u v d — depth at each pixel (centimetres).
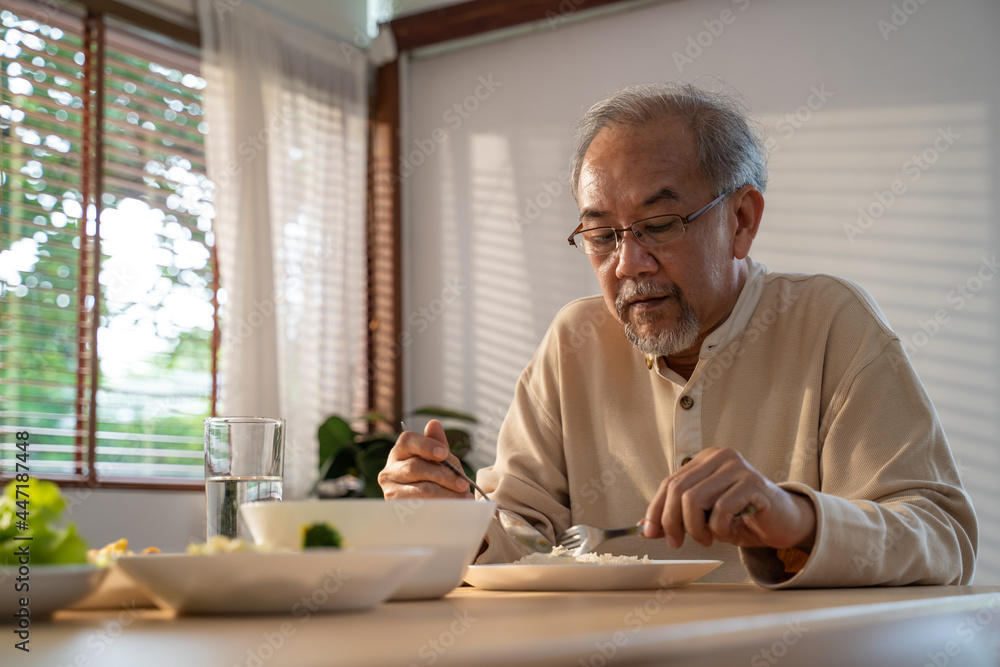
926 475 106
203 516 320
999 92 307
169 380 328
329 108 382
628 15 367
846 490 112
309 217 367
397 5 411
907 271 313
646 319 126
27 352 304
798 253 329
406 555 54
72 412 307
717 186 126
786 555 86
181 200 339
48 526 53
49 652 37
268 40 353
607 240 127
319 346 364
